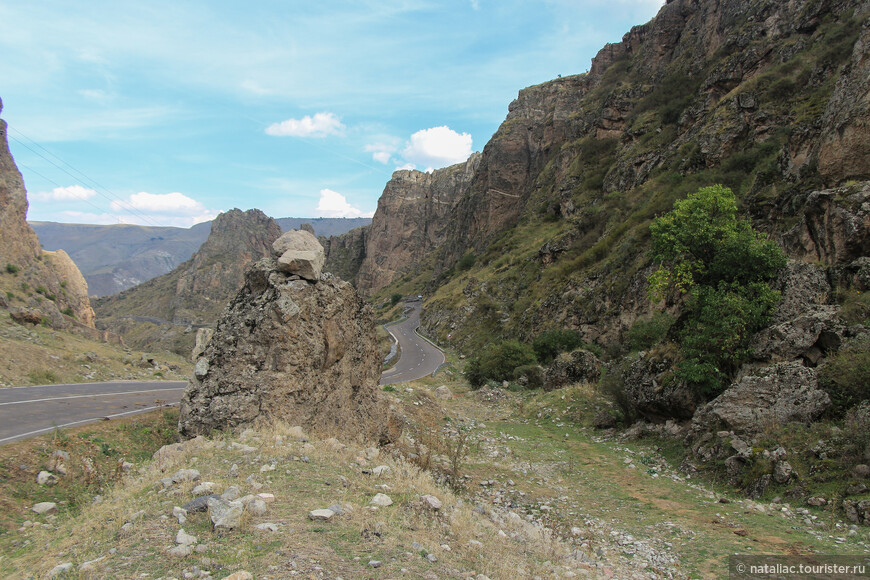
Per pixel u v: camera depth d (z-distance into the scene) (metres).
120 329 158.00
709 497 11.26
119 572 4.36
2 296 27.64
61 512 7.46
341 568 4.70
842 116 18.30
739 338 14.98
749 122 38.34
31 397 14.62
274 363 9.70
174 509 5.59
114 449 10.34
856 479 9.75
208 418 9.24
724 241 16.78
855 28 36.78
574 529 9.08
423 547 5.56
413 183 182.25
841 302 14.02
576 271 45.16
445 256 119.00
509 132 103.25
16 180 41.78
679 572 7.11
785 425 12.14
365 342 12.92
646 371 18.00
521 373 32.00
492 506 10.35
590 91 89.12
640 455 15.62
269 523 5.48
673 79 61.75
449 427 17.97
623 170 56.84
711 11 60.19
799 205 20.11
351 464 8.41
